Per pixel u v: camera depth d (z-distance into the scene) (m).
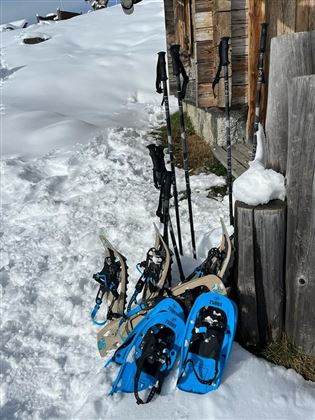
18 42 16.06
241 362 2.04
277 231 1.93
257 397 1.85
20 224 4.14
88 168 5.19
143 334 2.09
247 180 1.96
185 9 6.22
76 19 20.31
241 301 2.12
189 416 1.80
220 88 4.84
